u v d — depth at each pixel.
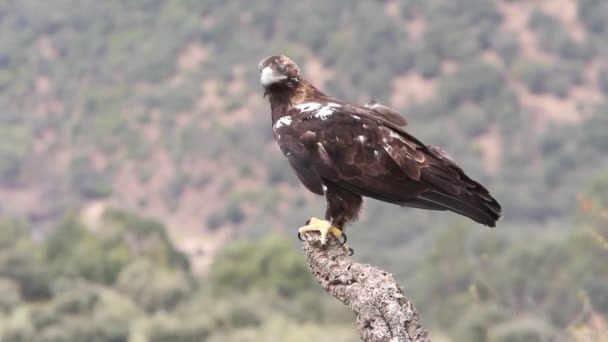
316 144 10.66
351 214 10.66
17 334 47.59
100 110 147.00
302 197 121.25
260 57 148.38
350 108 10.88
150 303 59.28
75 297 54.06
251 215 119.94
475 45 143.12
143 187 131.12
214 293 62.41
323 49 148.00
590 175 115.88
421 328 8.21
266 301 56.72
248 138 130.75
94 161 138.25
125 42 159.50
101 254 68.62
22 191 136.12
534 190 115.75
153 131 139.25
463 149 128.12
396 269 77.00
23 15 168.62
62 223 73.00
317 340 47.66
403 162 10.44
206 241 118.62
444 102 135.50
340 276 8.80
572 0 148.12
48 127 147.50
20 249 67.12
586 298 15.01
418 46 144.00
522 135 128.12
